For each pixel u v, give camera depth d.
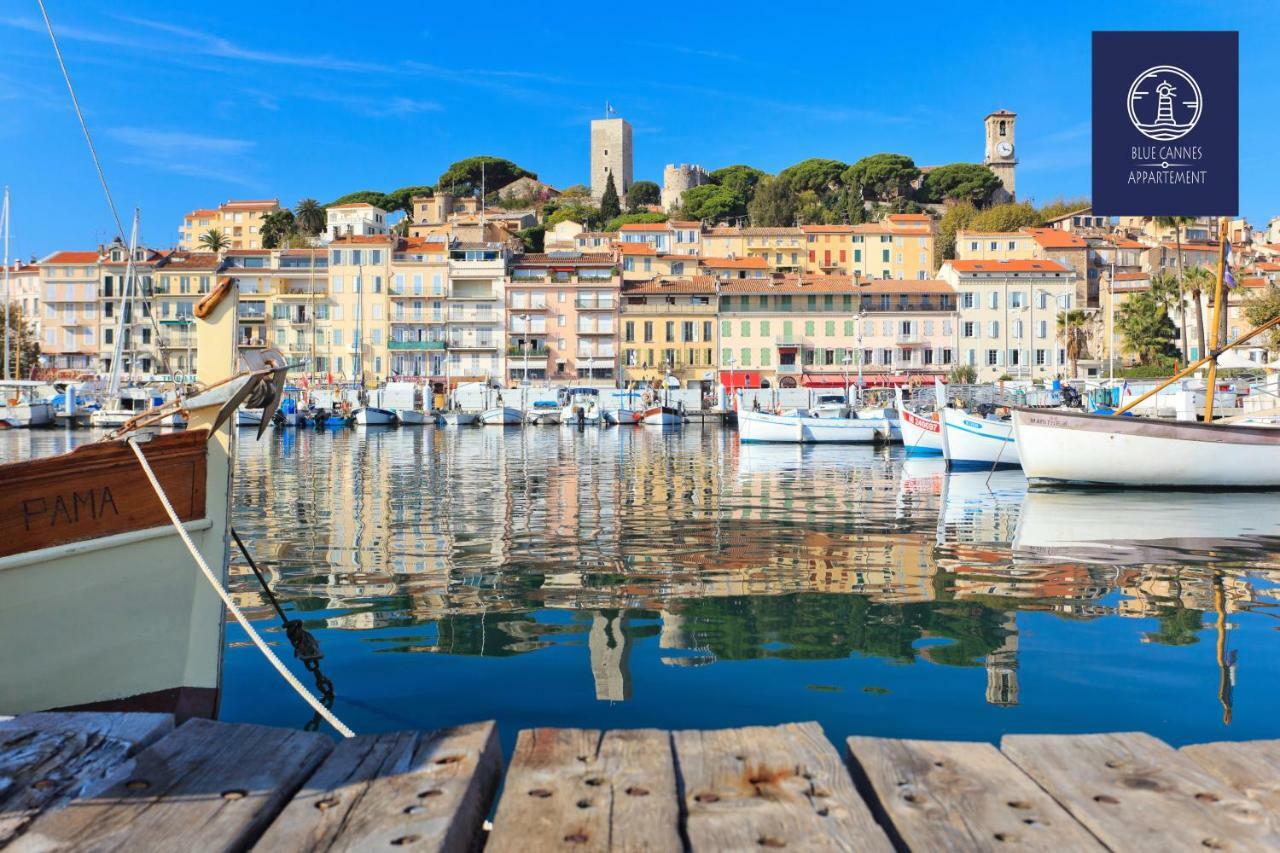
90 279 106.31
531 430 78.19
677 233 119.50
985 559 14.38
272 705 7.48
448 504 22.97
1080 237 112.94
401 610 10.88
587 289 100.06
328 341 101.31
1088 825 3.63
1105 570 13.32
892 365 98.06
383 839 3.54
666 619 10.39
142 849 3.52
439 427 82.56
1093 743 4.40
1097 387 73.69
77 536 6.39
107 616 6.57
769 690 7.77
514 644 9.32
